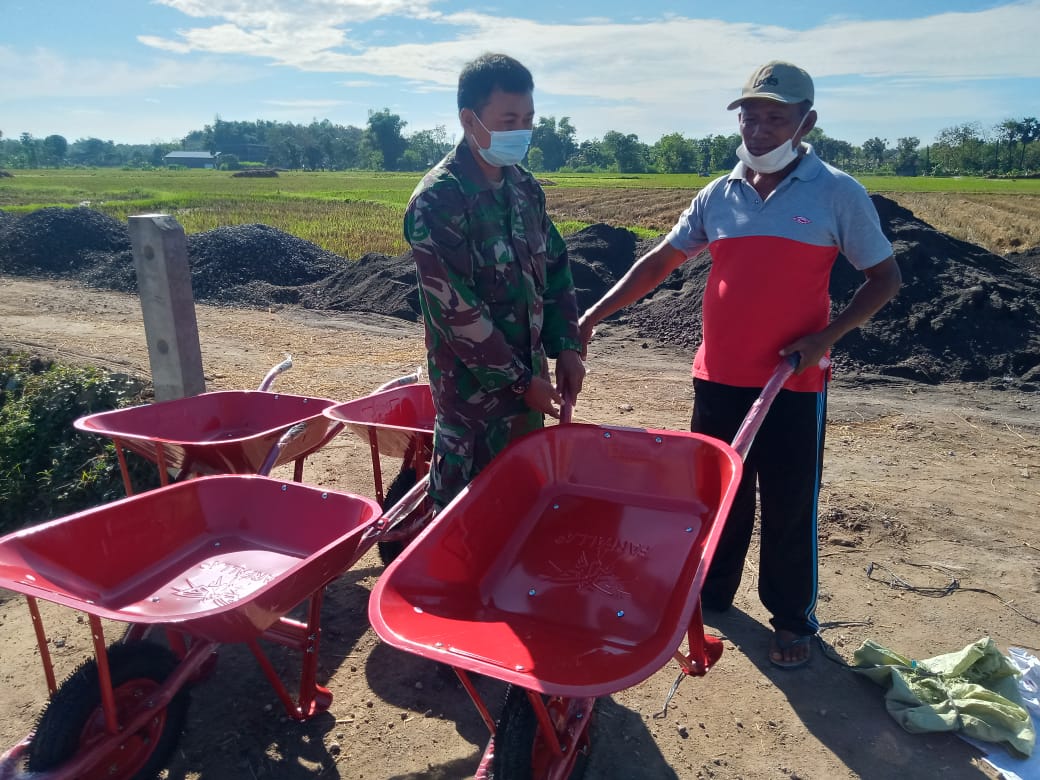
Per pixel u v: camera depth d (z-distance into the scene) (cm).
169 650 259
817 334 297
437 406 294
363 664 343
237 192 5153
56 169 12825
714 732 304
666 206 3762
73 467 506
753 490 350
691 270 1163
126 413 371
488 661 179
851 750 294
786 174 307
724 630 371
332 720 306
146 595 271
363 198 4525
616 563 264
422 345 994
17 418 530
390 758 286
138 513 276
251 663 341
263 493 301
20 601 394
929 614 382
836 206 295
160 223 435
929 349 900
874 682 331
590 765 282
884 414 718
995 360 879
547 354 317
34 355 763
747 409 326
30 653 347
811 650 353
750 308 310
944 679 322
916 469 573
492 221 268
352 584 413
